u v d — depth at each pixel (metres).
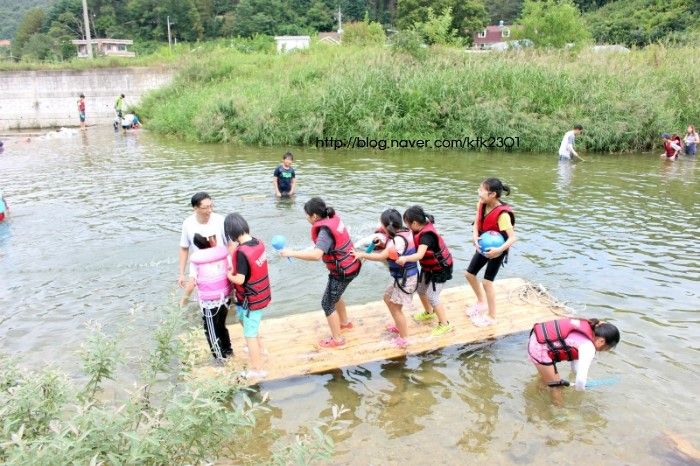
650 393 4.74
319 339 5.65
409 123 19.47
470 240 8.79
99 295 6.84
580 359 4.43
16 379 3.59
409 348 5.46
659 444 4.11
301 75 23.11
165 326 4.34
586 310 6.33
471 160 16.58
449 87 19.62
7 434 2.82
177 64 28.95
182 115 22.38
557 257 8.07
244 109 20.95
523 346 5.56
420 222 5.31
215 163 16.08
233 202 11.09
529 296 6.58
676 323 6.00
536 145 18.28
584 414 4.48
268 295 4.96
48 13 75.56
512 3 77.12
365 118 19.31
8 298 6.74
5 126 27.92
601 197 11.63
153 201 11.32
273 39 42.19
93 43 60.94
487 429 4.32
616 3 55.09
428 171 14.70
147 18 72.19
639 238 8.90
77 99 28.39
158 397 4.57
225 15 74.56
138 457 2.66
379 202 11.14
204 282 4.96
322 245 5.07
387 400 4.71
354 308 6.39
